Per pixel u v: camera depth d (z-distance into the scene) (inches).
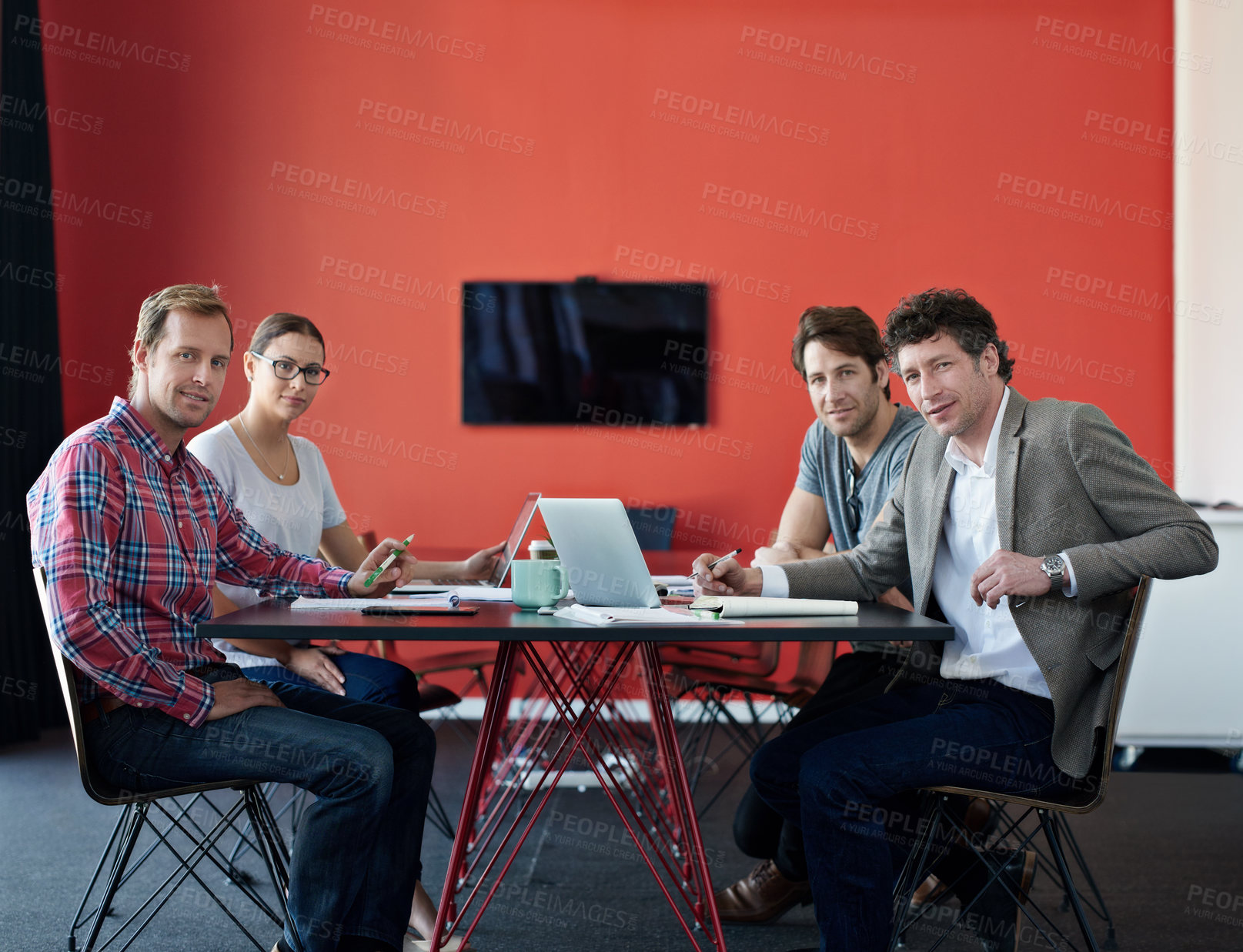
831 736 72.3
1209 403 166.4
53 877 98.9
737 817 89.3
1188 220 172.7
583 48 180.7
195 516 71.1
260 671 89.5
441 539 181.5
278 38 181.2
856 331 93.7
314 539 98.6
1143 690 146.1
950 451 72.2
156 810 123.3
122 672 61.7
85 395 180.7
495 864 105.0
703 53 180.1
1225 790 136.0
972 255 178.2
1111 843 113.0
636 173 180.7
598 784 134.1
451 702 104.6
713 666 114.8
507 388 181.0
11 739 158.9
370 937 65.3
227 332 71.1
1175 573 62.1
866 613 69.3
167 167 180.9
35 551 63.5
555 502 72.4
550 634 59.2
